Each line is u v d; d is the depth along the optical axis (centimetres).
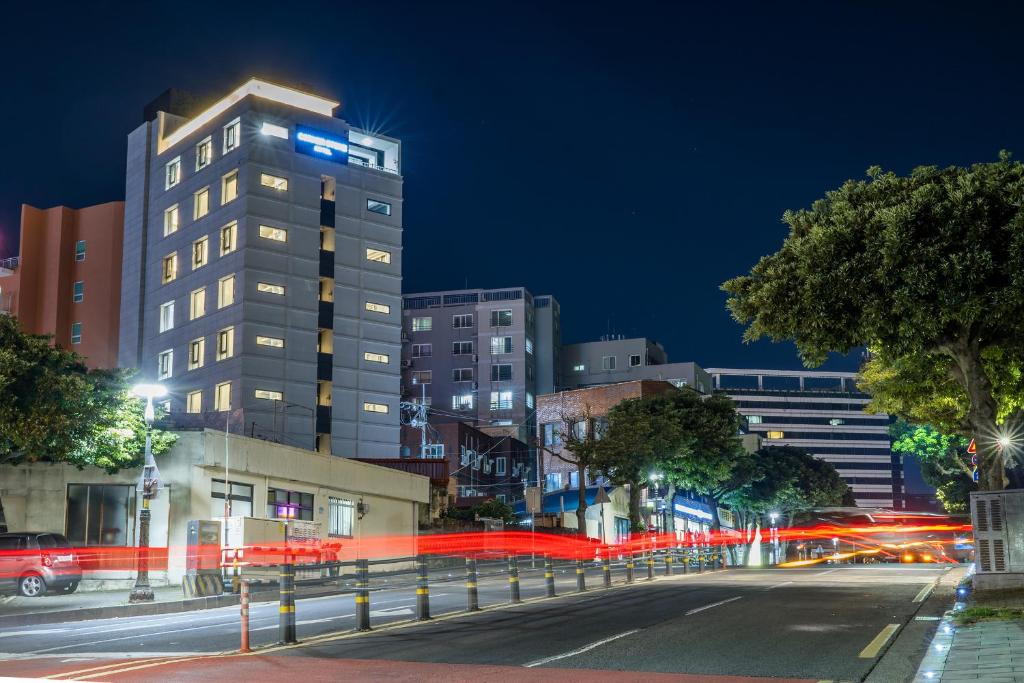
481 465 10131
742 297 2311
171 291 8044
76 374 3356
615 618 1800
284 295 7569
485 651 1351
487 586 3184
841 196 2227
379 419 8106
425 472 7362
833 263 2112
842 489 9938
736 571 4338
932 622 1680
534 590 2862
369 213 8306
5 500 3703
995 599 1848
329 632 1678
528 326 12875
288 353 7512
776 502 8988
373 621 1878
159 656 1378
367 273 8219
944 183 2083
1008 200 1959
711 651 1322
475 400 12438
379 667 1199
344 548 4741
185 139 8200
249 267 7412
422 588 1862
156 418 3850
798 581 3078
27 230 9125
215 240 7706
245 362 7288
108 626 2042
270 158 7662
